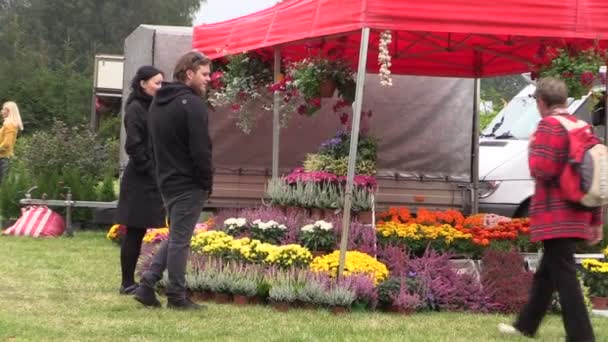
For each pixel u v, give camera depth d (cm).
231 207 1366
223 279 827
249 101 1193
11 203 1531
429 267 881
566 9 817
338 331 696
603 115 1191
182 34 1387
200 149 748
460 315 812
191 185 763
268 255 858
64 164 1623
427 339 678
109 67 2438
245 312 773
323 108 1384
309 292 792
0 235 1426
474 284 857
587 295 892
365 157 1035
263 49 1141
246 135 1370
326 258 860
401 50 1207
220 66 1208
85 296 843
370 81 1388
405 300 807
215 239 899
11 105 1666
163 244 801
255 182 1376
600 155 630
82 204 1462
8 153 1644
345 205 823
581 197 629
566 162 634
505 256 888
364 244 918
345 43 1007
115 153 1911
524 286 845
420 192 1394
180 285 776
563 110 660
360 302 809
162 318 733
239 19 1130
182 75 768
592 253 1035
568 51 880
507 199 1298
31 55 5316
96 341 639
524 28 816
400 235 969
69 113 3938
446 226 998
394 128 1398
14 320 706
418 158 1402
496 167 1333
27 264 1064
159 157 767
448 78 1405
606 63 930
